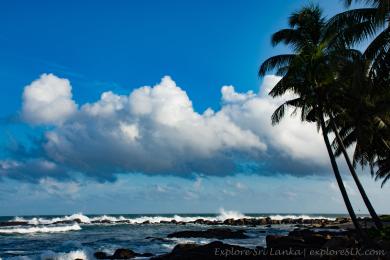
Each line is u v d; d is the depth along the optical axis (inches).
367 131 1141.1
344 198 914.7
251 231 2158.0
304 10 980.6
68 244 1472.7
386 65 743.1
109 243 1514.5
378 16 674.8
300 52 944.9
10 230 2209.6
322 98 962.7
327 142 946.7
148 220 3686.0
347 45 811.4
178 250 974.4
